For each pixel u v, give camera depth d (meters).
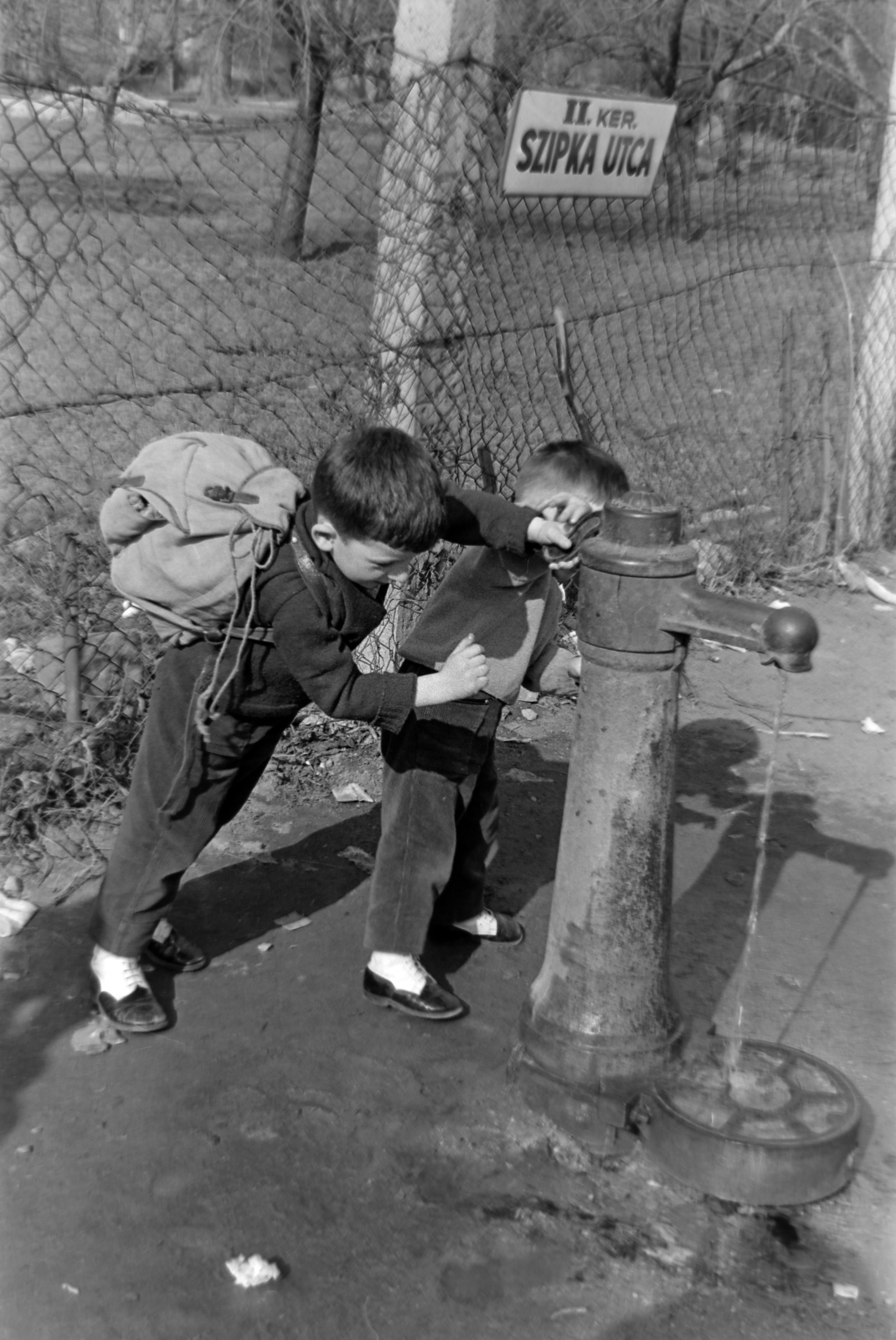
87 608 3.89
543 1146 2.62
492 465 4.38
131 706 3.88
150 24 7.36
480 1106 2.72
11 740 3.79
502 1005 3.09
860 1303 2.28
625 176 4.56
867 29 13.02
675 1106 2.54
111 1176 2.47
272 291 5.88
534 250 5.04
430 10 3.72
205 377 5.95
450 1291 2.26
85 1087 2.71
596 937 2.61
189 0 7.36
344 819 3.88
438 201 3.87
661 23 11.36
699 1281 2.31
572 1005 2.65
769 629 2.22
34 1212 2.38
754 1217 2.47
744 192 6.41
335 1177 2.51
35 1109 2.64
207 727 2.70
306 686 2.58
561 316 4.09
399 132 3.83
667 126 4.61
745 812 4.14
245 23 7.02
